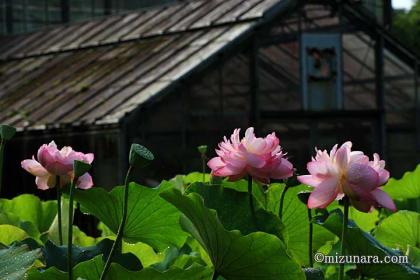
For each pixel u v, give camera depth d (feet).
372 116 59.31
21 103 55.01
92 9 88.33
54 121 49.11
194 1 58.75
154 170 47.44
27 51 66.80
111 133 45.73
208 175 15.40
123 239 9.10
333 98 58.03
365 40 59.52
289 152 56.08
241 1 55.62
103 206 8.94
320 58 57.36
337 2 57.93
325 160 7.35
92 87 51.93
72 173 8.98
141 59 53.36
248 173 8.55
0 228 10.36
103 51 58.90
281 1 54.34
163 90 47.55
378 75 59.72
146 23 59.47
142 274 7.34
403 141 61.52
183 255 9.69
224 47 50.72
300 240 10.50
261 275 7.45
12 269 6.88
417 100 61.57
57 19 86.94
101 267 7.79
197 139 49.60
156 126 47.42
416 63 61.26
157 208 8.92
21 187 51.24
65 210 12.05
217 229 7.23
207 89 50.47
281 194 10.46
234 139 8.57
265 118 54.70
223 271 7.51
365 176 7.17
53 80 57.00
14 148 51.55
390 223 10.85
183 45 53.01
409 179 15.70
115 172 45.55
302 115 56.34
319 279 8.14
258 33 53.26
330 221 8.92
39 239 12.32
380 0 68.28
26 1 85.81
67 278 7.63
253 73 52.75
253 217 8.88
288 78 55.93
